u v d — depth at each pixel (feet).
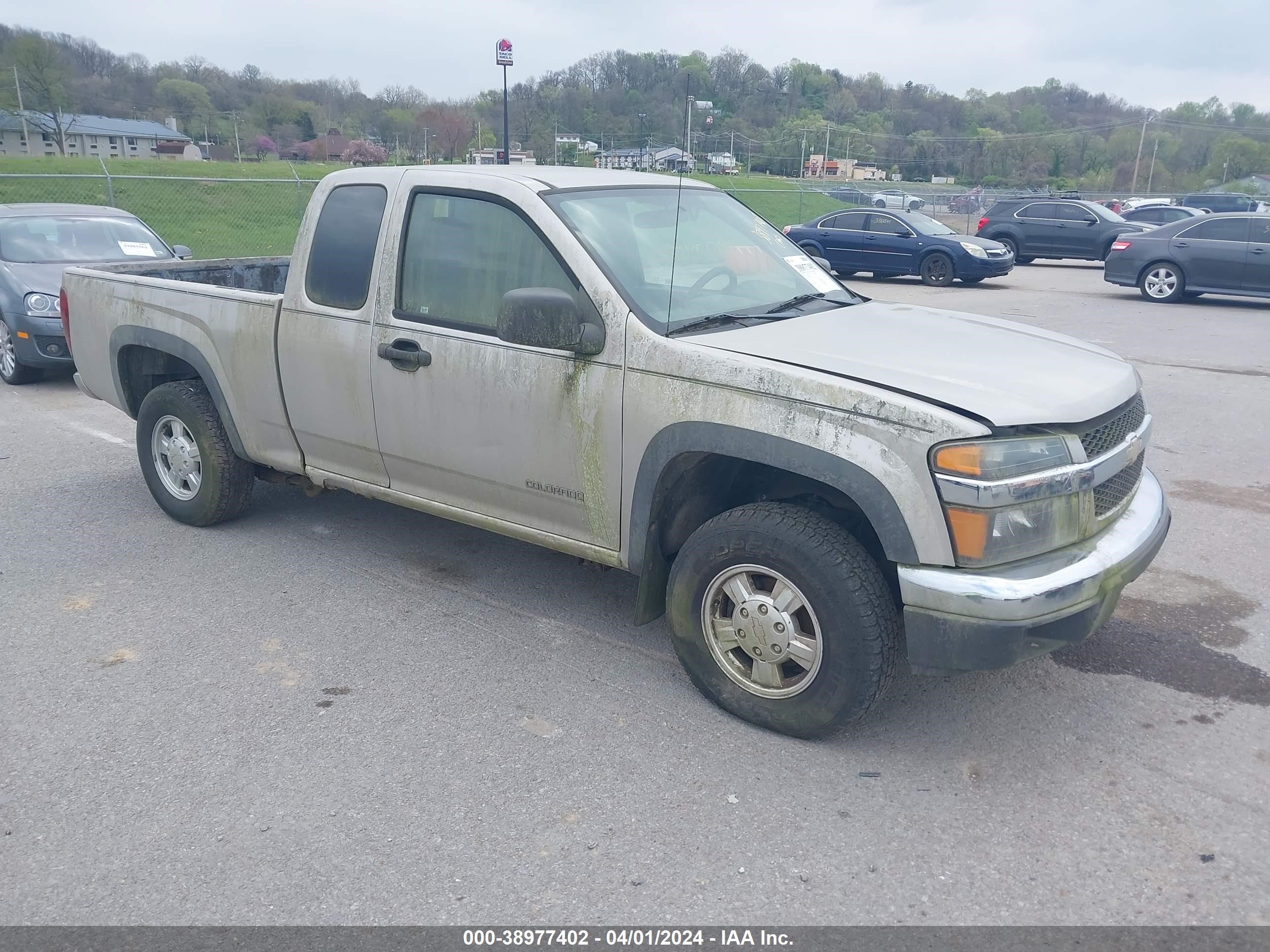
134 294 17.60
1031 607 9.72
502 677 12.84
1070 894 8.89
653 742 11.32
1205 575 16.15
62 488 20.38
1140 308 50.52
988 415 9.81
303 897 8.86
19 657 13.24
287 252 71.41
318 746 11.21
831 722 10.87
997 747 11.25
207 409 17.17
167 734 11.43
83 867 9.22
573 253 12.13
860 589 10.32
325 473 15.72
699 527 12.25
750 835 9.69
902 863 9.29
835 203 103.96
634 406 11.57
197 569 16.29
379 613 14.70
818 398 10.32
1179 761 10.96
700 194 15.06
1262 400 28.73
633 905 8.76
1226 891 8.92
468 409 13.14
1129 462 11.45
